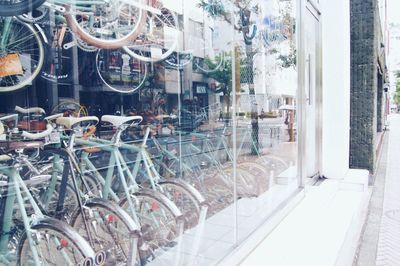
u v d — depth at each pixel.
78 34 2.44
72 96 2.39
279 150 3.34
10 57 2.10
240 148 2.86
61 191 1.77
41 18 2.23
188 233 2.13
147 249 1.85
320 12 4.23
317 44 4.24
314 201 3.46
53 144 1.84
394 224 3.68
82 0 2.42
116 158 2.09
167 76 2.80
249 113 2.96
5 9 2.03
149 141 2.39
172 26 2.84
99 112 2.51
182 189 2.32
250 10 2.95
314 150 4.30
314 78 4.25
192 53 2.81
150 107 2.69
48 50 2.29
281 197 3.23
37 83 2.21
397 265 2.80
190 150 2.62
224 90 2.76
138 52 2.72
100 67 2.54
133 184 2.14
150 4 2.75
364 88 5.23
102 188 1.96
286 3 3.38
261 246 2.39
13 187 1.58
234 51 2.76
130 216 1.93
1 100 2.02
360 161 5.30
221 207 2.50
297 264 2.22
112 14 2.57
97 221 1.79
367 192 4.67
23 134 1.80
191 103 2.78
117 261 1.72
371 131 5.23
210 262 2.06
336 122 4.36
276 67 3.31
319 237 2.66
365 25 5.15
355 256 2.89
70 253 1.54
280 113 3.37
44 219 1.57
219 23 2.78
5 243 1.54
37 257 1.52
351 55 5.27
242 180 2.82
